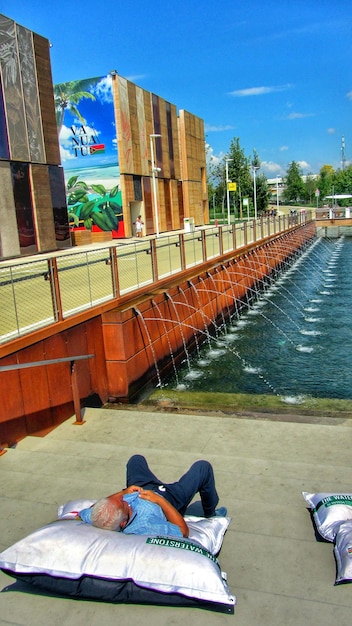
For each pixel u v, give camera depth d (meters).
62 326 7.74
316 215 57.62
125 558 2.80
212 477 3.77
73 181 36.66
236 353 13.51
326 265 33.50
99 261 9.59
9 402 6.38
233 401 9.51
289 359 12.71
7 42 21.97
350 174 90.44
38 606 2.87
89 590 2.81
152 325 10.95
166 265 14.09
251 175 74.00
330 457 5.59
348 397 9.84
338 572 3.02
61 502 4.22
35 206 24.25
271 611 2.79
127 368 9.51
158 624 2.71
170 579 2.73
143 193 39.22
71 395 7.95
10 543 3.59
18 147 22.83
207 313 15.70
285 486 4.55
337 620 2.71
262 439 6.14
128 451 5.64
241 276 20.73
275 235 32.44
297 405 9.14
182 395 10.05
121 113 34.94
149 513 3.13
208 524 3.42
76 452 5.71
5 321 7.33
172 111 45.62
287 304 20.72
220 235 19.73
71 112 35.72
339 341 14.34
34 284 7.73
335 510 3.58
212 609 2.80
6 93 21.97
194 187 51.91
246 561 3.27
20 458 5.39
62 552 2.87
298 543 3.47
